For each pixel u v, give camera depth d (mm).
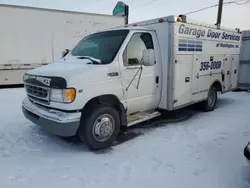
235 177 3041
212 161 3479
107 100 4047
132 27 4621
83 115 3795
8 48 9781
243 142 4160
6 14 9516
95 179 3029
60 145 4121
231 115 5961
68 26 11062
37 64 10523
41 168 3312
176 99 4934
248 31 9422
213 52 6004
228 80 6988
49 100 3684
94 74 3697
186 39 4953
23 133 4645
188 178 3037
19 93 8812
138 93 4414
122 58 4105
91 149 3939
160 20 4676
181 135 4551
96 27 11875
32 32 10211
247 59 9602
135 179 3027
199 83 5660
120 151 3869
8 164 3420
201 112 6309
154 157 3635
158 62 4742
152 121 5504
